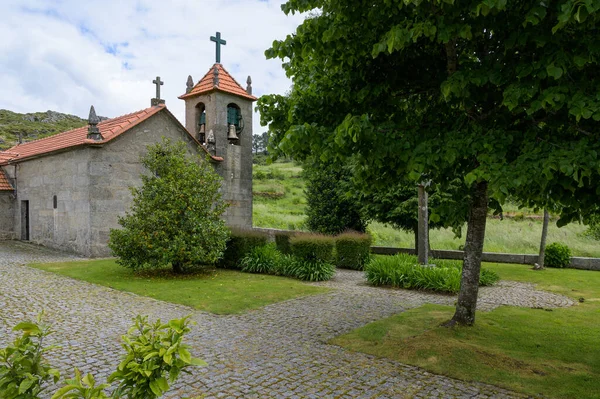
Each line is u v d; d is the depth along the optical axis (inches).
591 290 434.9
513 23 174.2
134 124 607.8
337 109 249.1
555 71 154.7
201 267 539.5
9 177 815.1
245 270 524.7
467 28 171.2
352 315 309.4
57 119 2573.8
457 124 225.6
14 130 2055.9
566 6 134.0
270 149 259.1
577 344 244.8
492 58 193.9
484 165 175.5
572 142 167.9
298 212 1393.9
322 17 216.5
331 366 206.2
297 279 480.7
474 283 267.0
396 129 217.5
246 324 281.3
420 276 424.2
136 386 92.3
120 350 223.5
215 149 698.2
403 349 225.1
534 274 536.4
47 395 171.3
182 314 303.4
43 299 337.7
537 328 279.0
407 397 173.0
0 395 94.7
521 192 194.9
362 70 235.5
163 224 459.2
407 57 238.8
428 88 247.1
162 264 458.9
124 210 605.3
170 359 87.6
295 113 247.4
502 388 182.9
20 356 99.9
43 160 698.8
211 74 732.7
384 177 252.4
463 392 178.2
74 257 583.5
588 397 174.4
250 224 749.9
